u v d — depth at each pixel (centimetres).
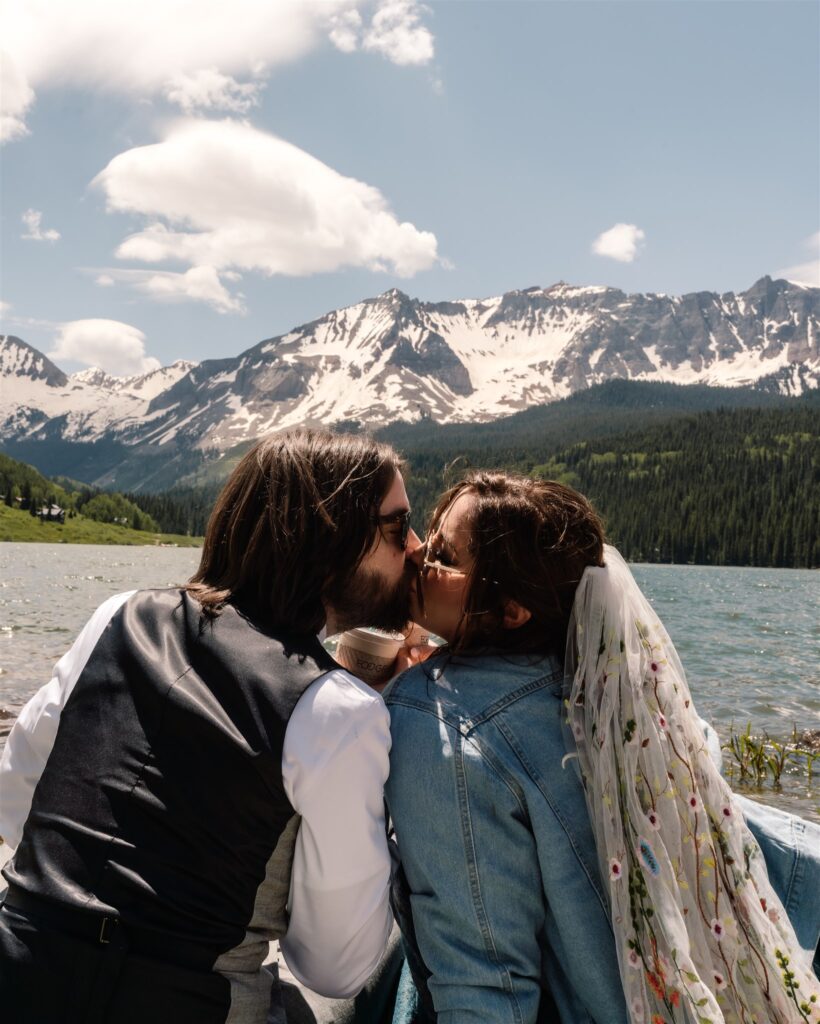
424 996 197
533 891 181
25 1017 144
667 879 172
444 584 197
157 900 148
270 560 177
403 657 237
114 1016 143
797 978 180
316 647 175
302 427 193
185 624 173
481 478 204
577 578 191
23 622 2133
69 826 154
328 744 157
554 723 187
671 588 5450
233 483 188
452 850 177
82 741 163
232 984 155
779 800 729
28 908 152
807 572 11219
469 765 178
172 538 16588
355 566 180
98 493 17300
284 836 159
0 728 809
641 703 180
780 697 1316
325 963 172
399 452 198
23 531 13725
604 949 178
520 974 178
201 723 156
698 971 174
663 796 177
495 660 195
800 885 205
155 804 152
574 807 180
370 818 164
